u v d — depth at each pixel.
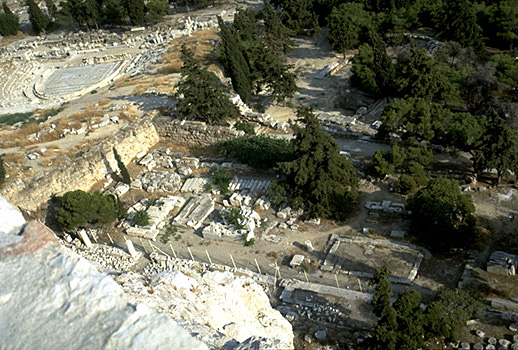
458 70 64.31
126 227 47.88
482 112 58.00
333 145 45.03
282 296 37.16
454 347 31.16
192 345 9.87
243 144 53.97
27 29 120.25
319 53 84.00
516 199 43.44
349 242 41.97
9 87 91.19
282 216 46.22
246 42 75.62
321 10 93.81
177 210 49.75
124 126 60.31
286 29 80.81
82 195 45.50
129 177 52.25
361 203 46.19
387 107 51.72
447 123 48.72
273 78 65.62
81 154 55.56
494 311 33.38
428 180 45.72
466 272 37.00
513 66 62.22
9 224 11.92
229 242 44.56
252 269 41.19
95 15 108.56
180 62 76.75
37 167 54.03
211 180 52.62
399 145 50.81
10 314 10.17
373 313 32.56
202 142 59.31
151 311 10.27
